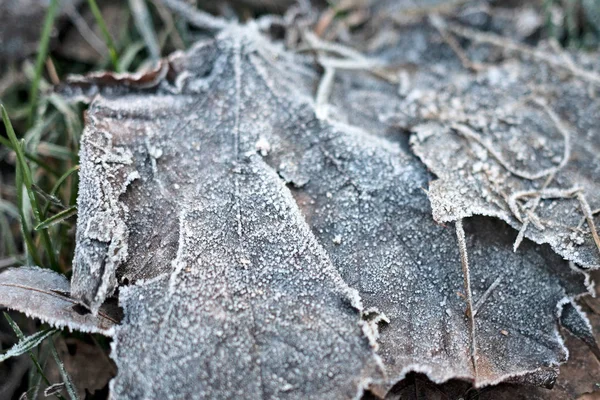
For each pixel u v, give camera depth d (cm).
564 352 25
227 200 26
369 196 26
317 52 31
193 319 24
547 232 26
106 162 26
